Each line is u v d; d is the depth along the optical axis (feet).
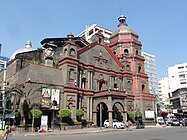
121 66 182.39
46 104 119.14
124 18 214.28
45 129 106.01
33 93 116.06
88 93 147.02
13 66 151.12
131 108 172.04
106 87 163.73
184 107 296.71
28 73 121.39
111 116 133.59
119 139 60.70
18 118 111.86
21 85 123.03
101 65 166.61
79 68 148.05
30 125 106.63
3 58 157.69
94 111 145.69
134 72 184.96
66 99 129.90
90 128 130.72
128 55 190.49
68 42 143.13
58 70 137.69
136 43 198.39
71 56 142.61
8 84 149.79
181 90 315.99
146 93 183.62
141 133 85.25
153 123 176.14
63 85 132.05
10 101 124.57
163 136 68.64
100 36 175.42
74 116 131.44
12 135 85.40
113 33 208.95
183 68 403.34
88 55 159.94
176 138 60.95
